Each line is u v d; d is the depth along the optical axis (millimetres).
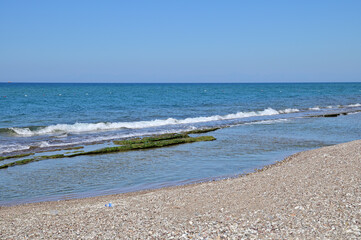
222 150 22719
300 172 13852
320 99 72062
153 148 23672
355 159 15148
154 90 123375
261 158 20297
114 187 15250
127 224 9578
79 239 8648
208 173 17250
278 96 83188
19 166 18781
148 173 17406
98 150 22203
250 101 65500
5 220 10648
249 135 28484
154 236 8477
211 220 9375
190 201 11391
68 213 11141
